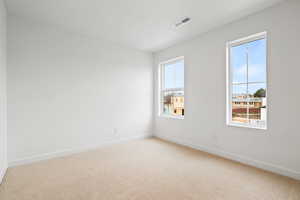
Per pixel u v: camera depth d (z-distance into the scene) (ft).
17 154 8.89
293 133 7.20
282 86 7.50
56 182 7.04
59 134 10.29
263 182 6.98
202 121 11.16
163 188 6.60
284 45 7.42
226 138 9.79
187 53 12.19
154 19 9.11
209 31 10.64
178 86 13.50
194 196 6.05
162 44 13.10
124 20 9.24
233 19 9.07
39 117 9.59
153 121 15.43
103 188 6.60
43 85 9.72
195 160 9.52
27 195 6.11
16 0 7.38
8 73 8.66
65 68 10.53
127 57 13.70
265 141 8.09
